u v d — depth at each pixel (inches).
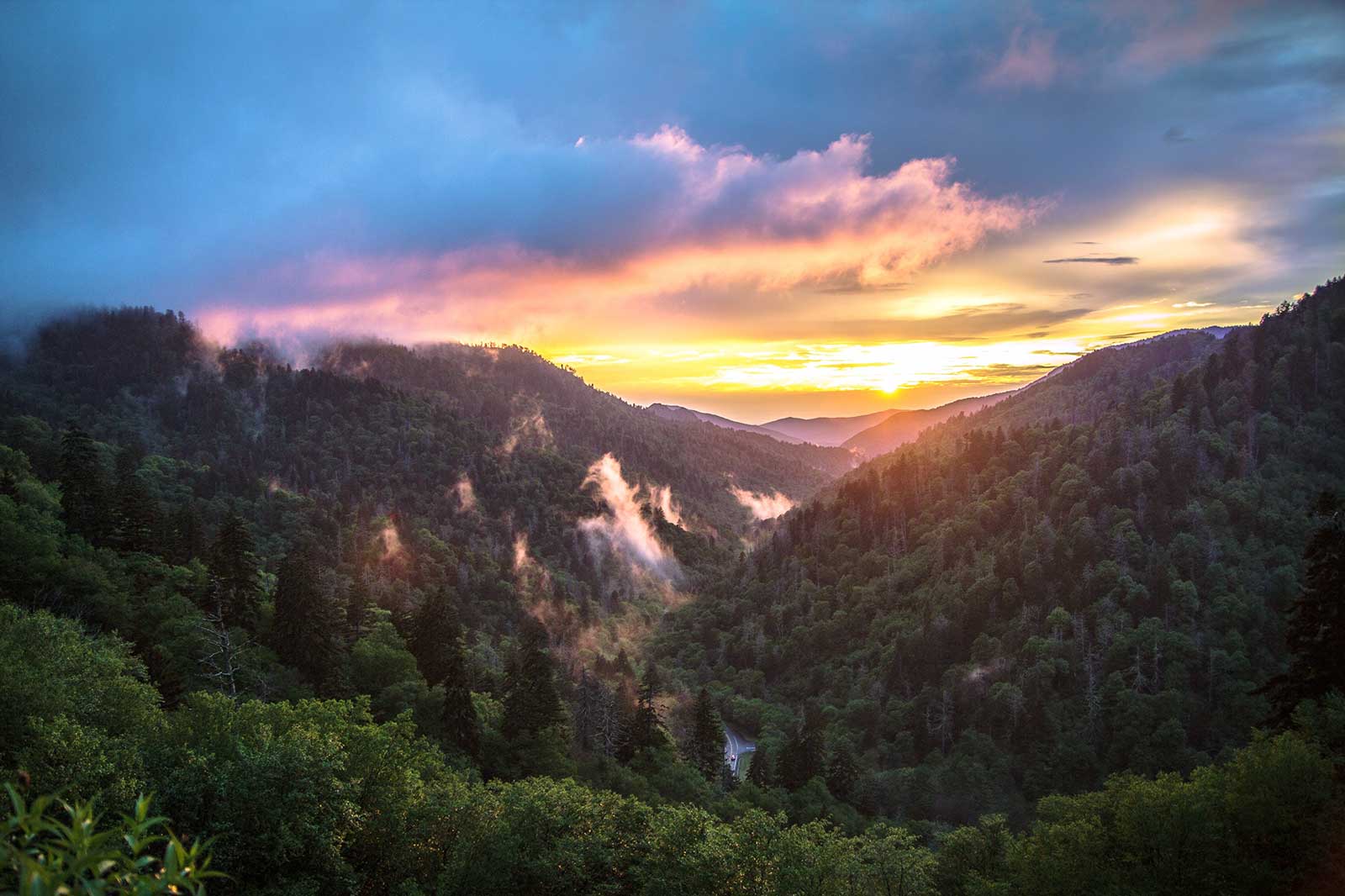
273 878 1384.1
